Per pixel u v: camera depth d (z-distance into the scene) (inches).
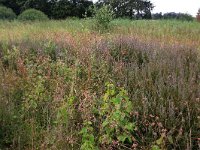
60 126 153.9
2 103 179.3
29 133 168.6
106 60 230.2
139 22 751.1
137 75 195.8
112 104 157.6
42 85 196.5
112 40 290.5
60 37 361.7
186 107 150.5
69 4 1362.0
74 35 374.0
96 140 147.6
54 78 212.1
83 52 252.5
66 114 157.5
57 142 148.0
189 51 255.0
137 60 245.1
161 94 162.6
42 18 973.8
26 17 966.4
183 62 220.2
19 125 174.7
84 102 159.9
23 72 217.5
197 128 142.9
